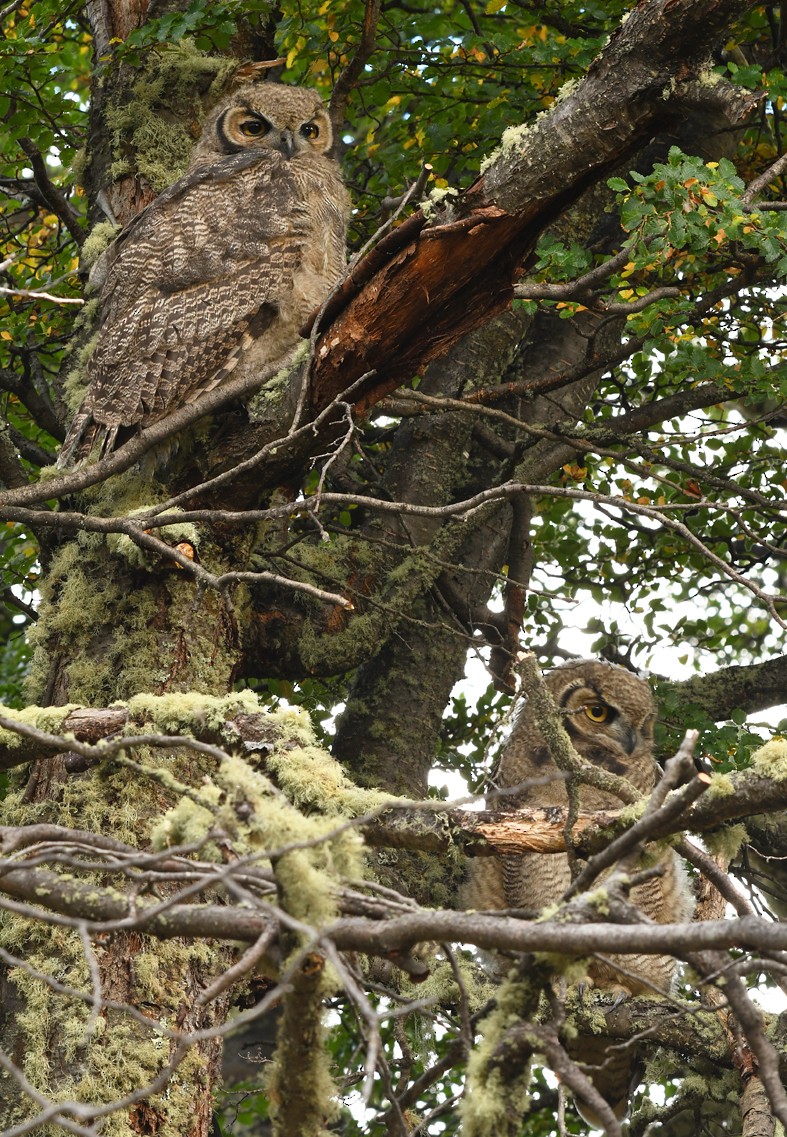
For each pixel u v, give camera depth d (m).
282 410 10.00
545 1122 13.20
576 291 10.64
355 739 12.93
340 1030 12.36
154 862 5.23
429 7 16.39
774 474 14.81
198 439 10.41
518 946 5.22
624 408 14.41
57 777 9.29
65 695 9.88
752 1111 8.87
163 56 13.09
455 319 9.36
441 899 11.55
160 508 8.77
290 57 14.09
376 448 15.34
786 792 6.64
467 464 14.52
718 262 12.50
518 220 8.88
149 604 9.98
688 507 9.30
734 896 6.27
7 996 8.55
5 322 13.59
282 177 12.39
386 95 14.90
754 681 14.07
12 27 13.42
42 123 13.73
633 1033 9.84
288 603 12.09
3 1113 8.02
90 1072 8.10
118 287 11.66
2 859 5.42
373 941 5.48
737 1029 9.25
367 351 9.35
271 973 5.93
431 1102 10.47
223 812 5.84
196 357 11.26
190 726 7.78
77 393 11.87
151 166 12.70
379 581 12.75
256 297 11.60
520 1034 5.71
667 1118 10.32
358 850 6.14
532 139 8.78
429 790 12.67
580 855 7.32
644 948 5.05
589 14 14.14
